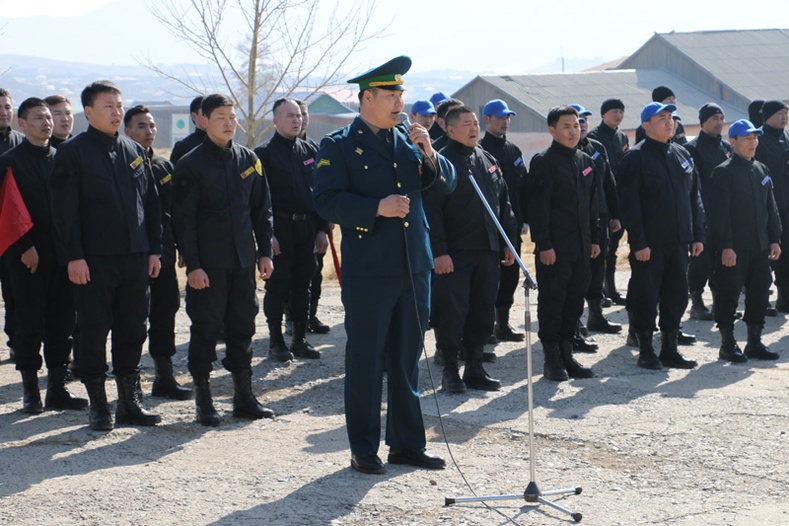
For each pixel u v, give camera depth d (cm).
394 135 625
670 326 913
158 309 805
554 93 4772
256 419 743
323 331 1079
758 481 600
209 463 636
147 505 561
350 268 613
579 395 810
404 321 618
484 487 591
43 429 715
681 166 909
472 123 811
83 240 696
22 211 743
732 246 933
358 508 555
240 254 722
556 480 602
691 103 4984
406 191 616
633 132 4569
